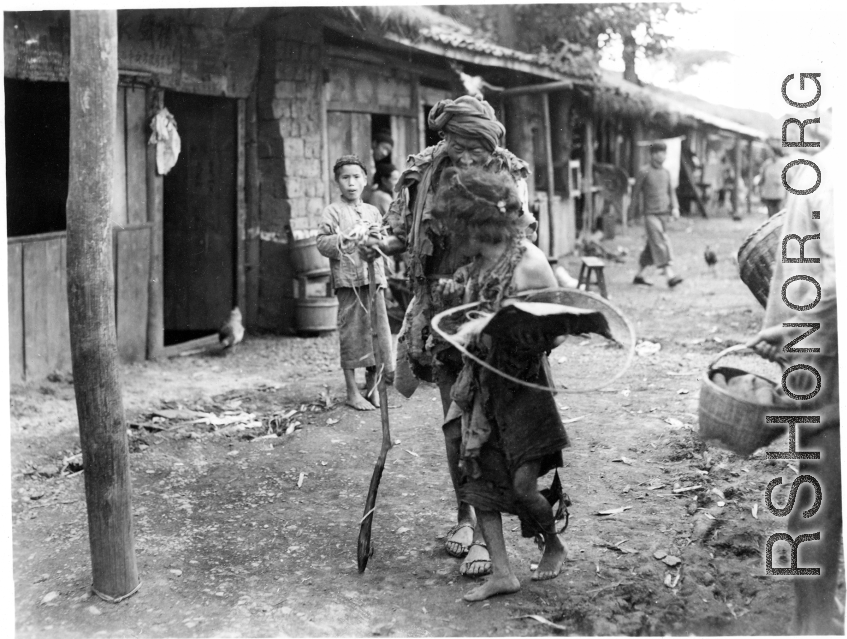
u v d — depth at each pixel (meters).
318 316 8.97
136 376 7.37
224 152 9.14
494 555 3.71
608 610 3.56
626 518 4.36
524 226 3.63
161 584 3.91
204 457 5.48
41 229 8.42
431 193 3.89
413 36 9.57
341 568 4.04
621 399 6.34
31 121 8.30
